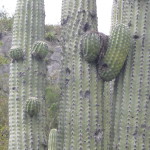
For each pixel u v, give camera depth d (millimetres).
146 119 3623
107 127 3867
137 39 3740
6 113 10375
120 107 3715
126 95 3682
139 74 3664
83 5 3980
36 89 4375
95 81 3801
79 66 3812
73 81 3811
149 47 3707
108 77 3754
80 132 3719
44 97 4461
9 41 13039
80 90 3773
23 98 4324
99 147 3738
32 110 4215
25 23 4461
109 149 3785
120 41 3660
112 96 3943
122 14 3891
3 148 9156
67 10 4008
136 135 3613
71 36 3924
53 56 12078
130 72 3705
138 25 3764
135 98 3648
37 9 4531
